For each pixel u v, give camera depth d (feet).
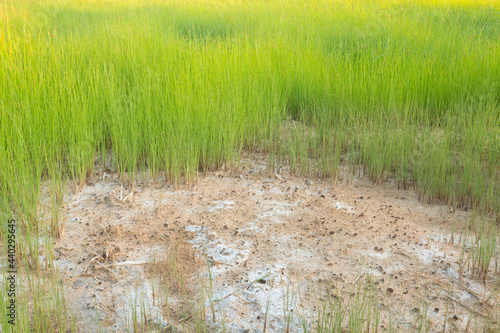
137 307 8.57
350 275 9.63
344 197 13.35
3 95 13.37
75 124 13.73
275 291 9.09
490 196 12.32
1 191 11.48
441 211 12.41
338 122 17.31
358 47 23.21
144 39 21.59
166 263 9.93
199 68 16.85
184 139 13.82
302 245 10.77
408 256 10.34
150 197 13.12
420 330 7.59
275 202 12.92
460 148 15.12
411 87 18.26
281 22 29.53
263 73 18.45
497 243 10.88
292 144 15.56
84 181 13.69
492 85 17.42
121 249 10.44
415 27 26.78
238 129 16.10
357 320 8.01
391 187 14.19
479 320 8.32
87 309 8.48
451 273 9.73
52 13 34.37
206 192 13.52
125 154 14.10
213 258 10.17
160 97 14.80
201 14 35.45
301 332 8.00
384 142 15.01
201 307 8.57
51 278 8.80
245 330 8.05
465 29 27.68
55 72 15.74
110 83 15.67
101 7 39.91
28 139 13.04
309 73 19.29
